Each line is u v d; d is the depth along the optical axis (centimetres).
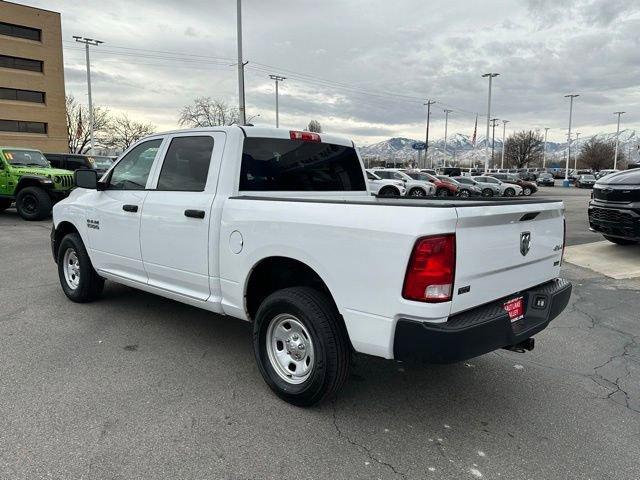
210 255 383
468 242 279
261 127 407
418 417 329
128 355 417
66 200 565
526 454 288
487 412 338
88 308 544
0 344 435
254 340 358
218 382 371
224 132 394
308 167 443
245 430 305
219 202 377
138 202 446
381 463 276
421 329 269
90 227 511
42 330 473
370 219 284
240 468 268
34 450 277
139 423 309
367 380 385
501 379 392
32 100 4734
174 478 258
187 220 397
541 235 348
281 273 374
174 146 432
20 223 1321
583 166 11338
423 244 264
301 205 322
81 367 390
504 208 303
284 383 341
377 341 287
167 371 387
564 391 372
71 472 259
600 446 298
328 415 327
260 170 401
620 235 870
